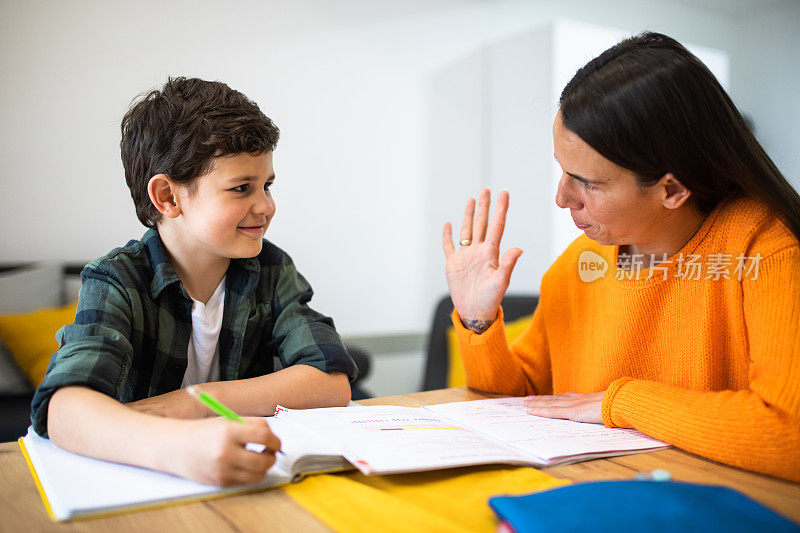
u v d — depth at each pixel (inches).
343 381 37.5
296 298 42.7
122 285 35.6
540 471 25.3
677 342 36.0
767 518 16.6
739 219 33.1
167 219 37.7
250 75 107.0
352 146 116.3
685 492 18.0
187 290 39.6
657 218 33.4
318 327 40.3
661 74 29.6
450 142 126.3
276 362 65.6
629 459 27.2
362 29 116.5
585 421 32.8
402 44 120.5
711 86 30.6
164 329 37.8
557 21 112.5
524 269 119.5
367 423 29.4
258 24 107.3
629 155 29.9
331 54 113.8
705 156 30.6
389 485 23.7
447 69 125.2
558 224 113.5
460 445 26.5
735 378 34.5
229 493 22.3
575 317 41.4
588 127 30.2
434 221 125.4
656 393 30.0
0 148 91.1
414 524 19.7
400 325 123.2
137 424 24.7
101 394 27.5
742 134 31.5
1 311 83.6
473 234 40.4
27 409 73.2
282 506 21.4
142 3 98.7
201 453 22.3
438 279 126.6
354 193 117.0
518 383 41.8
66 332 32.3
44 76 93.2
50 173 94.1
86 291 34.7
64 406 26.6
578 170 31.5
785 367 27.4
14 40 91.1
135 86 98.8
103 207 97.5
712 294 34.2
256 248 37.3
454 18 125.4
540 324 44.5
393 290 122.0
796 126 135.6
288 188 111.0
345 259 116.9
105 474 23.5
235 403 33.4
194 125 34.9
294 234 112.0
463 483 23.9
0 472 24.9
